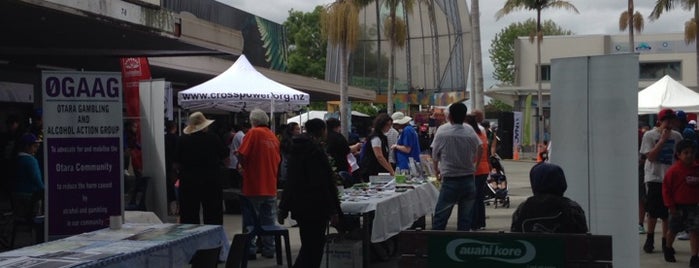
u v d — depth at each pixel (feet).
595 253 15.03
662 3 115.55
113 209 26.18
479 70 62.13
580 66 22.67
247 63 53.67
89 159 26.00
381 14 207.62
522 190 67.26
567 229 16.94
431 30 216.95
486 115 132.05
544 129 139.44
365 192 30.86
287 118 99.50
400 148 39.42
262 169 30.25
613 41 168.04
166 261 17.89
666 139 31.30
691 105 55.01
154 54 47.60
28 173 32.17
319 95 121.49
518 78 170.30
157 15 37.19
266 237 31.30
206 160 29.09
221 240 20.94
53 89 25.67
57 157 25.72
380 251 30.71
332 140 34.99
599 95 22.39
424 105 206.28
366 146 38.60
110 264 15.64
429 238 15.78
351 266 27.02
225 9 113.29
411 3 112.47
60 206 25.72
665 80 57.67
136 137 41.91
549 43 169.07
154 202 34.73
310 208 24.25
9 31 38.91
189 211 29.35
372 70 214.69
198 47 44.96
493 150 51.83
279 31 136.77
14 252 16.80
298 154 24.59
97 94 26.07
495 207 51.42
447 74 219.61
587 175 22.71
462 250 15.65
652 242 32.24
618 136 22.16
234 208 47.52
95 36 40.42
